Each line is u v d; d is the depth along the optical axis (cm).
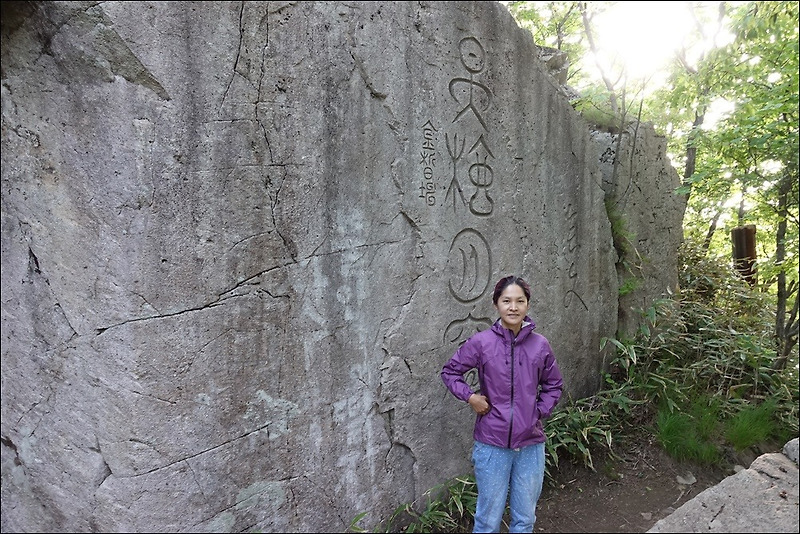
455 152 257
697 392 360
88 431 175
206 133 175
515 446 206
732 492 219
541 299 313
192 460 181
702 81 351
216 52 175
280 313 197
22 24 162
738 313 466
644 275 396
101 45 159
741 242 525
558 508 271
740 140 327
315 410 210
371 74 218
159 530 176
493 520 216
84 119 164
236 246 184
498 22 275
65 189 168
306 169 200
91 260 168
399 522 242
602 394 346
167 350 173
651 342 380
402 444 243
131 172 164
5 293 180
